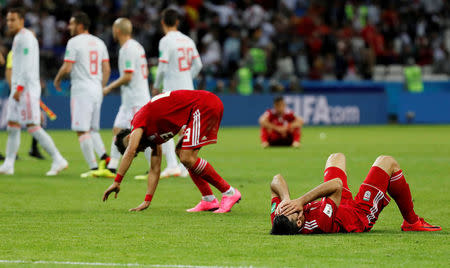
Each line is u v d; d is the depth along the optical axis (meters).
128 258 17.62
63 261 17.27
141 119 24.02
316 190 20.02
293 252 18.27
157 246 19.19
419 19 118.31
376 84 101.62
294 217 19.98
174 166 37.66
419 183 35.00
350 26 113.38
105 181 36.03
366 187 20.77
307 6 117.94
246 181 36.09
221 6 108.75
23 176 38.19
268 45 100.44
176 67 36.97
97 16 92.19
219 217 24.75
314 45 104.19
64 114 82.12
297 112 94.69
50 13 92.81
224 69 98.31
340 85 99.50
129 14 93.62
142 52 37.44
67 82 83.06
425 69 111.31
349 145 63.38
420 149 58.38
